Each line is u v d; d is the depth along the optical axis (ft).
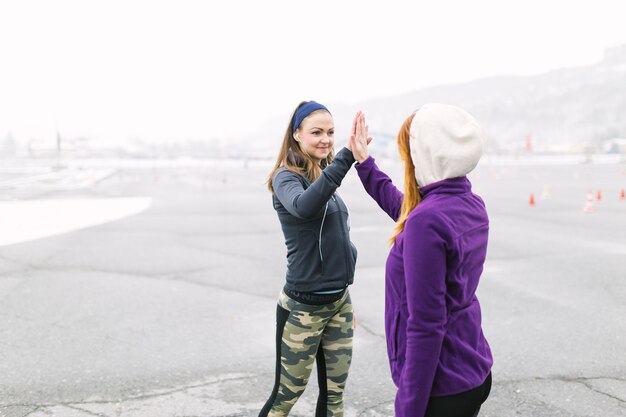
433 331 5.66
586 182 104.47
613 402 11.98
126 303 20.49
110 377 13.51
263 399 12.31
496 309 19.36
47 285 23.41
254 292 22.29
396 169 189.88
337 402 9.27
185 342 16.12
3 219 48.26
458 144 5.92
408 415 5.83
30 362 14.47
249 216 50.75
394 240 6.52
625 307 19.49
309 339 8.61
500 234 37.24
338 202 8.72
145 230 41.09
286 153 8.59
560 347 15.47
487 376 6.32
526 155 433.89
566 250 31.01
